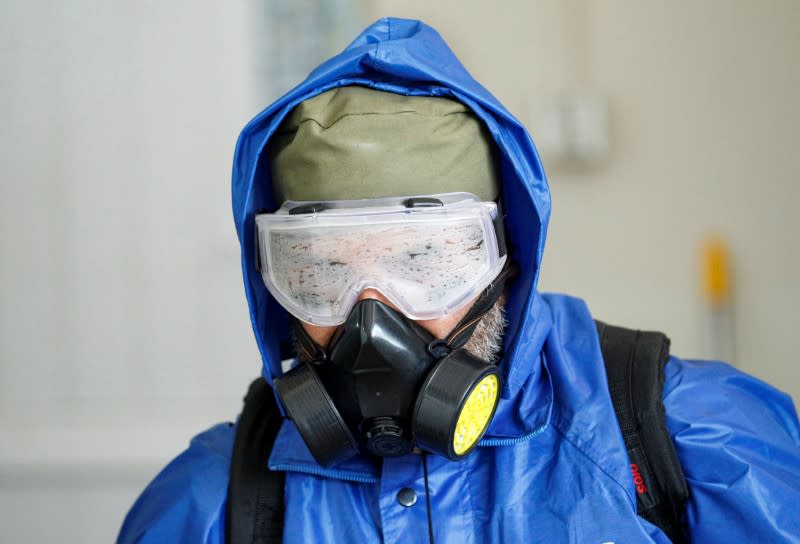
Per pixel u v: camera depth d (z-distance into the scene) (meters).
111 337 5.04
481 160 2.35
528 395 2.46
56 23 4.93
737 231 4.83
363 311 2.21
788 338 4.80
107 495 5.01
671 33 4.82
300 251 2.28
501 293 2.50
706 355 4.83
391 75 2.36
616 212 4.89
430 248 2.25
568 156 4.84
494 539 2.24
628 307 4.90
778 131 4.77
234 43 4.93
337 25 4.93
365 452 2.44
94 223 5.00
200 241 5.00
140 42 4.95
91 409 5.05
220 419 5.03
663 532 2.26
